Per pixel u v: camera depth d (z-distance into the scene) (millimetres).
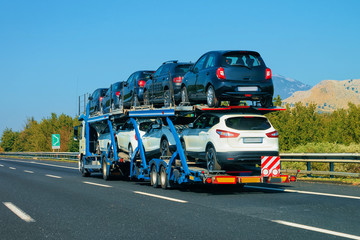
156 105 18469
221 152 11812
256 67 12781
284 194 12039
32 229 7793
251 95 12602
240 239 6531
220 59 12805
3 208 10453
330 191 12539
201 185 15625
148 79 19688
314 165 20156
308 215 8422
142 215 8969
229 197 11703
